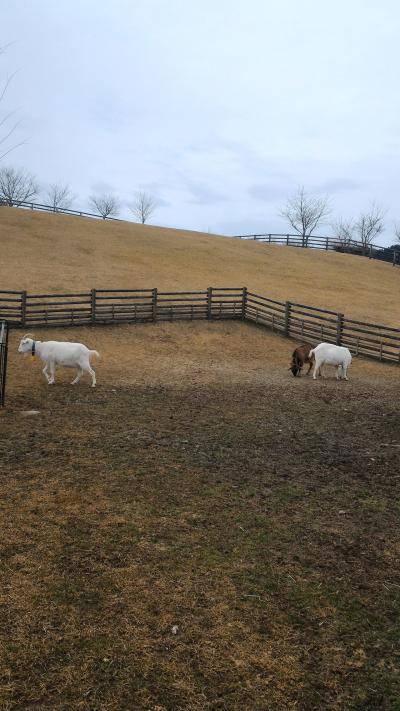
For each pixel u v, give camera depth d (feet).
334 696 11.93
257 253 134.62
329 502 21.83
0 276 79.61
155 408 35.32
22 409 33.35
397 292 108.88
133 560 16.75
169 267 101.81
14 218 126.11
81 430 29.58
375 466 26.23
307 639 13.67
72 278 83.71
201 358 55.88
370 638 13.82
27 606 14.32
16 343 54.24
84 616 14.06
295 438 30.22
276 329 70.49
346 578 16.44
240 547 17.92
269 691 11.97
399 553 18.07
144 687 11.92
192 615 14.34
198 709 11.41
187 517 19.83
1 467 23.61
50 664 12.41
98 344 57.98
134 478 23.15
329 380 47.85
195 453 26.78
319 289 100.99
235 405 37.17
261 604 14.97
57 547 17.28
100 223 141.59
